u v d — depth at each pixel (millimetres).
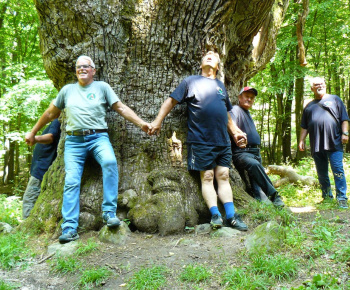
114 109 3467
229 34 4543
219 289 2244
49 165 4344
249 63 5480
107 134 3498
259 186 4152
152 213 3391
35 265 2820
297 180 7004
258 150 4395
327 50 14000
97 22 3668
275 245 2688
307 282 2172
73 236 3164
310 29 12766
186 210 3531
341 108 5004
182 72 3986
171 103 3588
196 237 3279
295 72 11688
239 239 3049
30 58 12383
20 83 9891
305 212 4547
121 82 3793
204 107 3561
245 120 4328
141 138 3787
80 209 3492
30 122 13109
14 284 2506
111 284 2430
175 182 3615
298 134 13484
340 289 2025
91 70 3441
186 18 3834
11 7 12297
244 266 2467
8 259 2859
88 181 3639
